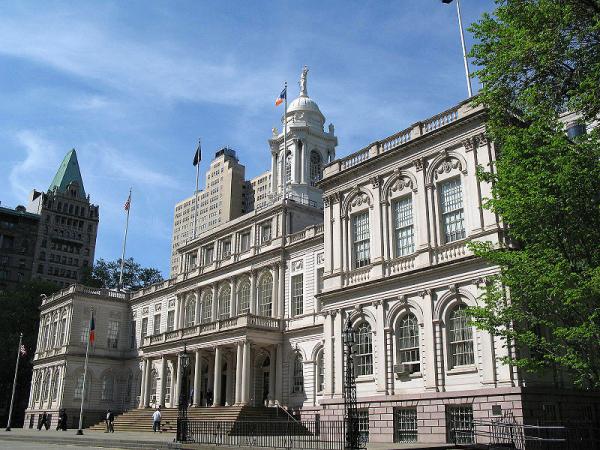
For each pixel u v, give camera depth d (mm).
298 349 52156
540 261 23500
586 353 23703
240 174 189625
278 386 52656
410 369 35750
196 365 57375
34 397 84500
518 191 24438
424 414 33969
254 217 61531
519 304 25922
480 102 27547
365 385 38281
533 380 30406
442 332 34375
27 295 99688
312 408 48812
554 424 29875
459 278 34125
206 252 69312
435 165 37344
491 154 34188
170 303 73812
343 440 31328
